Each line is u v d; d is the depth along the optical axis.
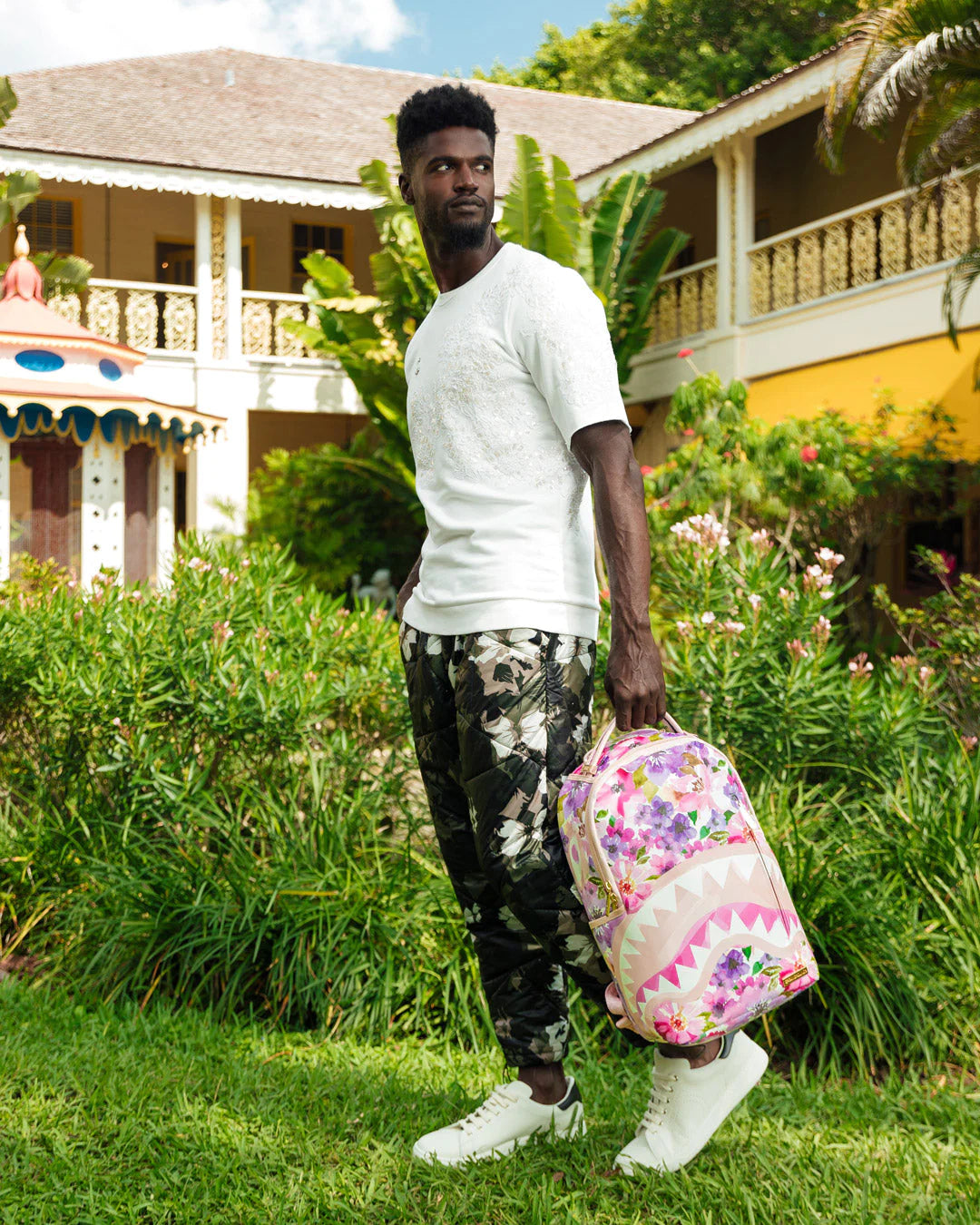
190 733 4.29
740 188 13.16
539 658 2.06
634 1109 2.70
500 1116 2.26
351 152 16.36
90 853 4.13
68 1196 2.07
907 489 9.74
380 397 12.65
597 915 1.93
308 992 3.35
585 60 30.34
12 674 4.49
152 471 9.33
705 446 9.57
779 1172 2.25
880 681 4.52
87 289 14.91
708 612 4.21
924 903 3.52
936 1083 2.95
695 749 1.98
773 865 1.97
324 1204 2.05
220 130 16.19
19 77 17.00
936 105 7.39
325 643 4.81
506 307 2.08
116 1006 3.46
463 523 2.12
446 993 3.33
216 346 15.68
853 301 11.51
